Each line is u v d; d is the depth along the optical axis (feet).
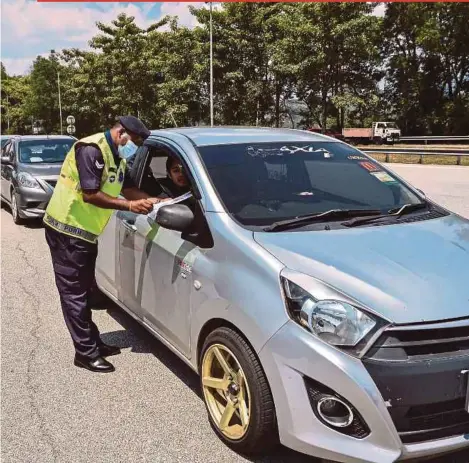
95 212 12.49
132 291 13.52
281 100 136.05
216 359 10.16
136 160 14.33
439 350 7.95
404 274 8.83
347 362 7.87
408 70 153.38
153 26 141.08
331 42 112.88
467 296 8.50
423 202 12.57
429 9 140.56
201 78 124.88
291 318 8.45
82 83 159.02
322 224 10.63
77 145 12.01
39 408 11.44
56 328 16.12
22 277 21.61
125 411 11.30
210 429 10.57
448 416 8.02
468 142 116.47
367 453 7.80
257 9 123.44
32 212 31.53
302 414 8.23
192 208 11.38
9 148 36.94
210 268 10.12
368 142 133.49
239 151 12.39
